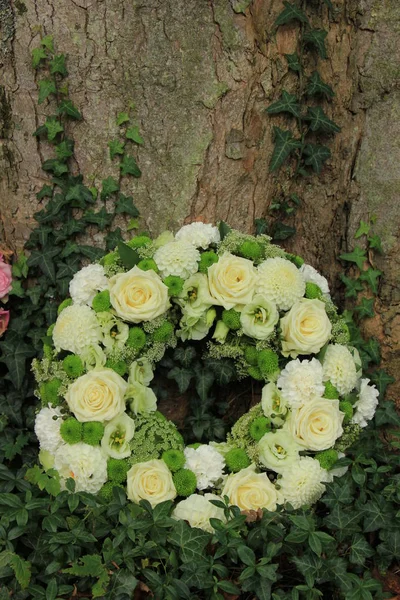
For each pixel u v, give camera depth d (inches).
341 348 62.6
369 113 68.1
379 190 67.9
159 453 61.3
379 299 68.3
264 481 60.2
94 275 63.1
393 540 59.1
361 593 56.0
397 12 66.4
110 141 66.2
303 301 62.4
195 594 56.2
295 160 68.9
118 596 55.5
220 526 57.2
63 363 61.7
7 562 56.1
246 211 68.1
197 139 66.0
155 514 57.3
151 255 63.4
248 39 64.9
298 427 60.5
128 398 61.5
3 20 64.6
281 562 58.9
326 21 67.8
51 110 65.8
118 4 64.4
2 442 66.5
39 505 57.7
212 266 62.1
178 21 64.6
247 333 62.0
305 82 68.0
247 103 66.0
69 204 66.9
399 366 68.1
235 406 68.0
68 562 57.2
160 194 66.8
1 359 66.7
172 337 62.9
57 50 64.9
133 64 65.2
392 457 64.1
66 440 60.1
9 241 68.2
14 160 66.7
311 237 71.1
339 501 59.6
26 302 67.8
